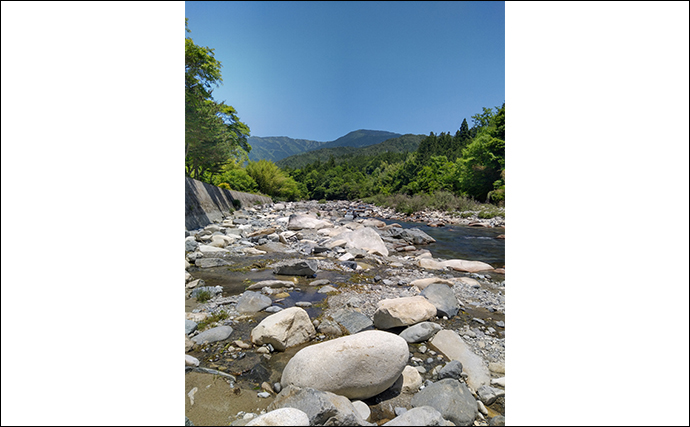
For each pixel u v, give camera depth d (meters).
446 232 12.59
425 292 3.98
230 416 1.98
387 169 54.91
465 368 2.61
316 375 2.09
